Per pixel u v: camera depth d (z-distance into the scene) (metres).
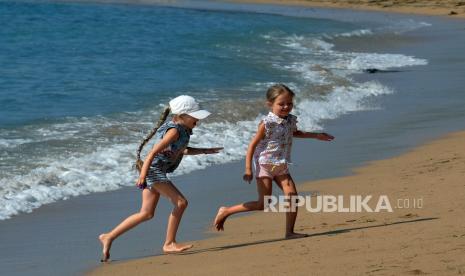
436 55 49.53
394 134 24.97
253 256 11.88
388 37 62.25
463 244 11.03
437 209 14.30
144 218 12.96
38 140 22.64
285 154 13.05
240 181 19.31
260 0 106.88
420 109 29.91
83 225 15.52
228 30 60.94
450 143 22.75
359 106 30.88
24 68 38.03
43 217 16.16
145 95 31.19
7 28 55.94
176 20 68.12
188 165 20.89
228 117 27.08
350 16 85.38
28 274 12.16
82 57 42.47
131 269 12.00
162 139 12.53
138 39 52.03
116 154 21.47
